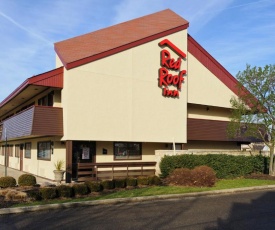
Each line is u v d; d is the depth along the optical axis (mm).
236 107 20969
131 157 20578
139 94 19156
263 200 12484
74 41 19875
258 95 19609
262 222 8766
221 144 27016
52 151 19047
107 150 19578
